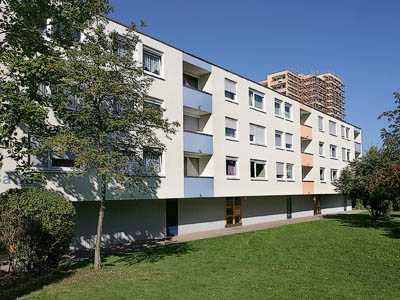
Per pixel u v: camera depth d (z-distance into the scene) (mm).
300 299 9461
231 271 12648
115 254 16953
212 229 28547
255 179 31297
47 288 10375
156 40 22609
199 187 25000
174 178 22906
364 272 12539
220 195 27172
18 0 11523
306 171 42094
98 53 12109
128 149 13031
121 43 13172
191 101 25094
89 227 19703
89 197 17438
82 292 9977
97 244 13102
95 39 12594
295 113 38594
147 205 23406
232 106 29250
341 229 25547
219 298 9508
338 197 51281
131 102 12672
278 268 13141
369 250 17031
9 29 11852
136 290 10195
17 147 12266
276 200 37469
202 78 27906
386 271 12703
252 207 33812
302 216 41844
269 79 104000
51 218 12039
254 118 31766
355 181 31312
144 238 22969
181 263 14086
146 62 22094
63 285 10680
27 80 11844
